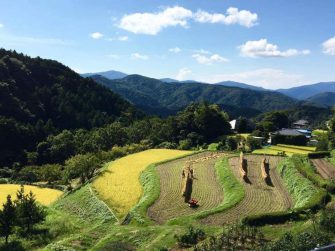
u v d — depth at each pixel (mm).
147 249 34750
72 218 58438
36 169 117812
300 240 26734
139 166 85875
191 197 56656
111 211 57312
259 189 58000
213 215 46250
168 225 44438
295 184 56812
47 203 74125
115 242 38562
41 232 51188
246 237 33594
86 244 41094
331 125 115438
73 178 100250
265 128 161125
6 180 106500
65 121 186250
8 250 45344
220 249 31047
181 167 77375
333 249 9703
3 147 143000
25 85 194875
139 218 48656
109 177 76688
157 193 58500
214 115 148750
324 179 55219
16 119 168750
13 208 49156
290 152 103938
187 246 34750
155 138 141500
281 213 40312
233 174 66500
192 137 140875
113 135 146500
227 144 115312
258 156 83500
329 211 38812
